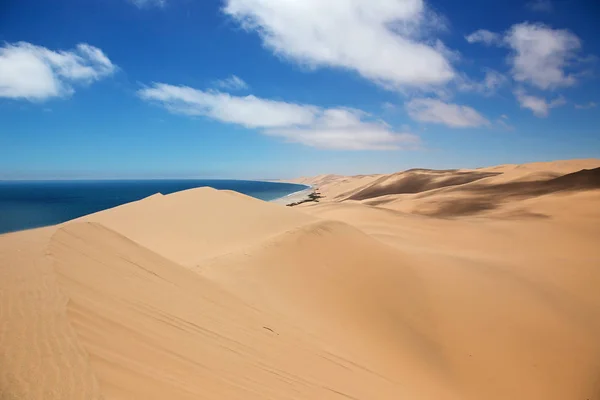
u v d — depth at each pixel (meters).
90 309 5.70
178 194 31.84
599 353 12.63
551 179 62.12
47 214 79.69
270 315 9.55
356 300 13.00
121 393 4.14
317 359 8.27
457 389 10.08
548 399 10.55
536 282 18.08
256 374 6.43
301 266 14.07
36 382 3.78
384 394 8.01
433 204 57.47
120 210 28.78
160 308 7.13
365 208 45.81
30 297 5.43
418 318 13.00
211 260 13.91
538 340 12.89
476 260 21.39
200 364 5.83
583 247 28.30
